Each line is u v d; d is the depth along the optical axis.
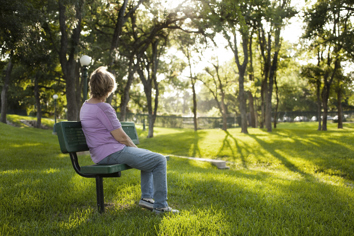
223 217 3.08
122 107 18.62
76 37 13.29
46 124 37.06
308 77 24.75
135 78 29.39
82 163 8.46
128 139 3.15
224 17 13.47
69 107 13.23
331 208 3.77
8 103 47.88
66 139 3.04
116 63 14.86
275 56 23.22
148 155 3.13
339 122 27.53
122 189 4.35
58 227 2.72
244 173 8.41
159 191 3.21
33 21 9.55
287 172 10.62
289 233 2.66
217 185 4.82
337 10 19.59
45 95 36.78
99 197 3.13
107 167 2.80
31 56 10.53
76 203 3.65
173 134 26.38
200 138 21.09
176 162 10.91
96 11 16.33
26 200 3.55
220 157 14.48
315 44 22.19
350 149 13.27
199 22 15.32
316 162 11.41
